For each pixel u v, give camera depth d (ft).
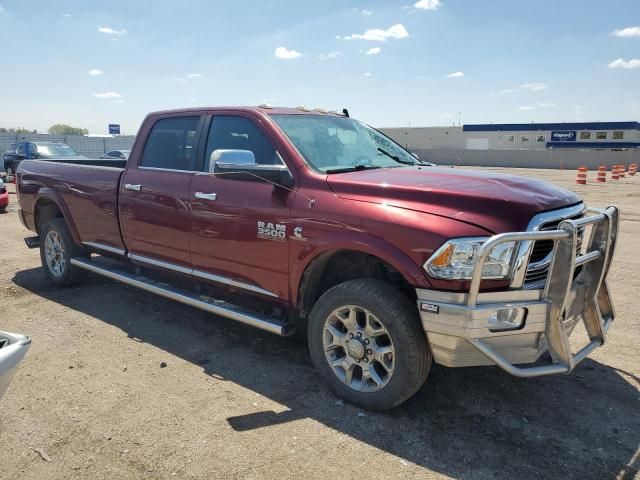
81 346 14.80
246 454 9.82
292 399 11.87
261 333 15.88
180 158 15.55
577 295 11.27
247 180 13.35
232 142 14.34
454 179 11.74
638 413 11.40
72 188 18.79
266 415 11.18
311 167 12.64
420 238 10.12
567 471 9.40
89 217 18.24
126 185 16.51
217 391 12.23
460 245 9.78
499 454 9.88
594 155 154.30
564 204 11.18
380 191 11.23
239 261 13.50
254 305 13.88
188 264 15.05
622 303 18.72
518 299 9.98
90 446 10.07
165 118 16.28
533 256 10.36
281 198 12.47
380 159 14.73
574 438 10.43
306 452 9.89
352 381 11.71
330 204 11.59
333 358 11.97
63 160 22.33
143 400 11.79
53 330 15.99
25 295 19.47
